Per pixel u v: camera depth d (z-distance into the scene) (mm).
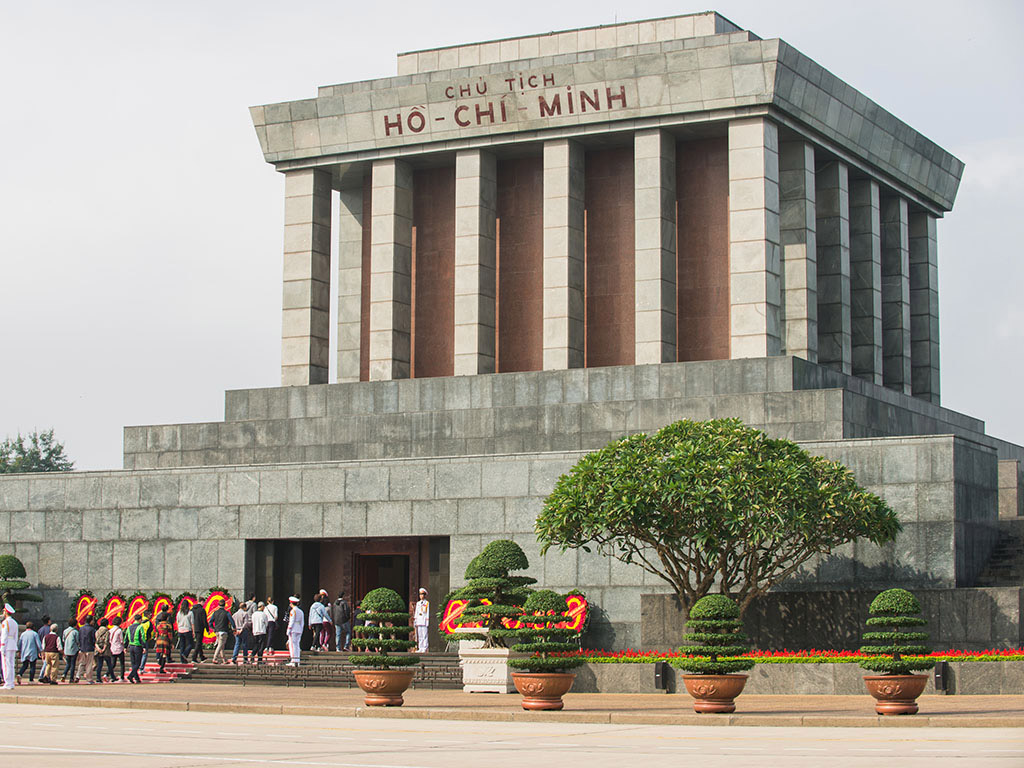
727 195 49719
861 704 30625
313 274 52781
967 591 35750
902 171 56375
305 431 49781
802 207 49688
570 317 49094
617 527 35688
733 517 34312
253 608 42469
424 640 41375
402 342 51656
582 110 49188
